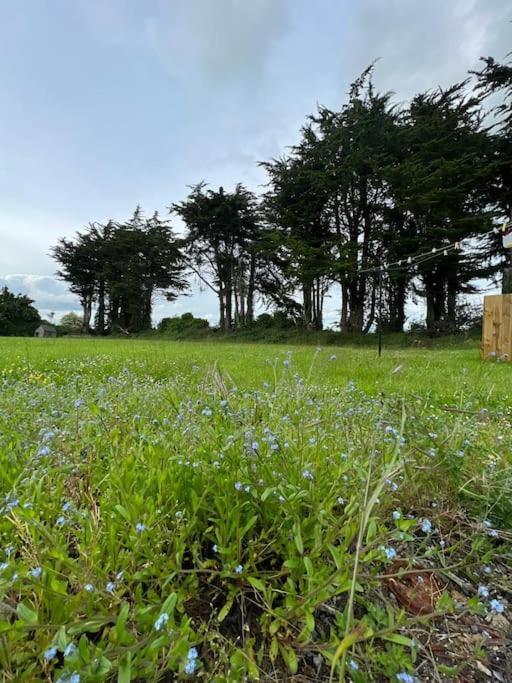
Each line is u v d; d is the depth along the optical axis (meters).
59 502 1.11
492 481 1.29
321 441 1.48
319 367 4.04
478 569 1.09
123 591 0.83
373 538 0.97
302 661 0.82
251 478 1.15
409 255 19.70
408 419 1.48
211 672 0.75
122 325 40.06
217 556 1.03
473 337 19.50
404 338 20.62
